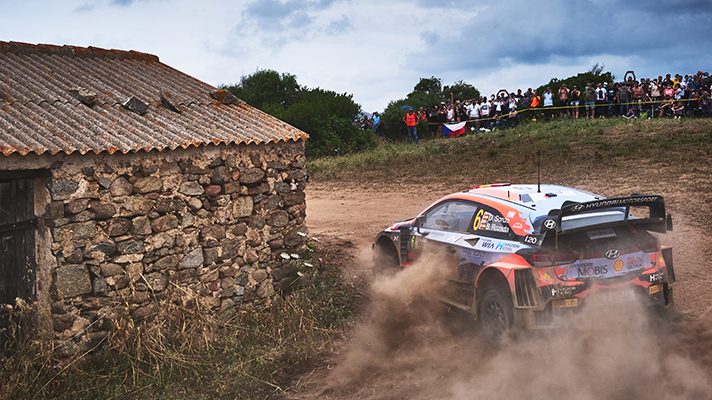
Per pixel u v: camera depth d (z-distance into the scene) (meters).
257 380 5.40
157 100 7.52
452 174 17.50
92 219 5.66
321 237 11.09
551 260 5.18
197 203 6.53
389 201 15.12
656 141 16.81
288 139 7.48
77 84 7.18
